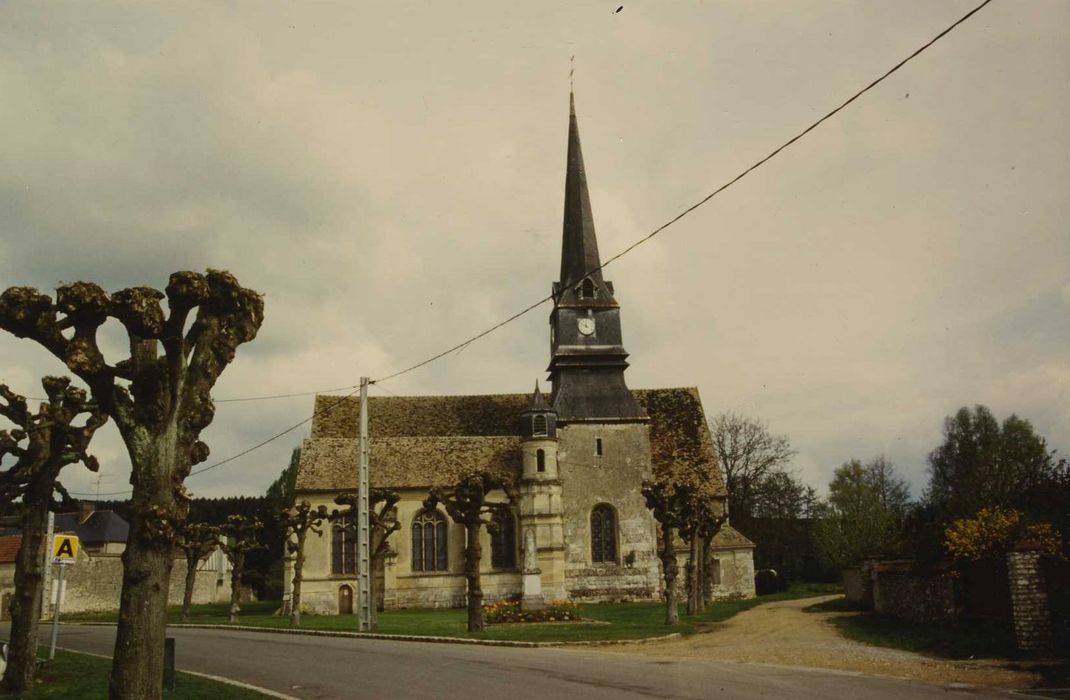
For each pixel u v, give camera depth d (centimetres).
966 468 7319
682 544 5197
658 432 5850
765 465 7019
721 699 1556
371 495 3828
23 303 1345
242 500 8756
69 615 5069
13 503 2244
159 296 1341
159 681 1255
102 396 1308
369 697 1642
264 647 2644
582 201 5888
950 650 2258
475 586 3084
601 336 5566
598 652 2411
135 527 1274
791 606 3972
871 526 5866
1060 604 2145
